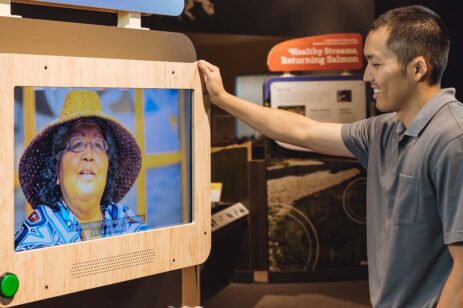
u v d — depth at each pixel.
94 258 1.59
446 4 5.63
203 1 5.29
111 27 1.65
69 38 1.56
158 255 1.74
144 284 1.84
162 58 1.78
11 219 1.42
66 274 1.53
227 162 5.30
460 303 1.60
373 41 1.75
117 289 1.77
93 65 1.55
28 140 1.46
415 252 1.73
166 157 1.76
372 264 1.90
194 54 1.88
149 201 1.73
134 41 1.70
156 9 1.75
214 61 5.38
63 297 1.65
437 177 1.63
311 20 5.48
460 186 1.59
